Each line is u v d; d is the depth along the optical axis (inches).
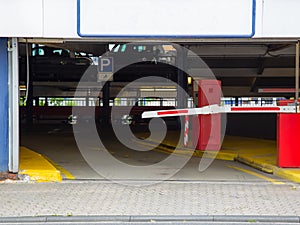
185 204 307.3
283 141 413.7
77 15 355.6
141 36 360.2
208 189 353.4
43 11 354.0
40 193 335.6
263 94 1205.1
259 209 295.4
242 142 639.8
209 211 290.2
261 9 357.1
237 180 391.5
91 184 369.4
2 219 272.5
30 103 1093.1
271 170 424.8
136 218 276.7
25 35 353.7
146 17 358.9
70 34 356.8
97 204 306.2
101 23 358.0
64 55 1010.1
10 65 368.5
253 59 920.3
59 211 289.0
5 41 367.6
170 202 312.5
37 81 1178.6
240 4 357.4
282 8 356.5
